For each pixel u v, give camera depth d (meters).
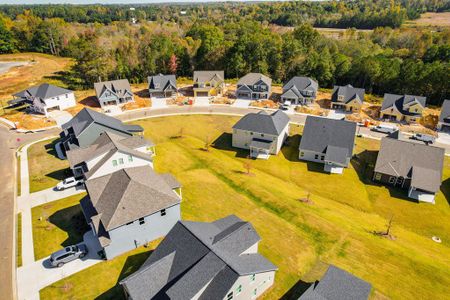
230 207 41.22
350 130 56.12
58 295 28.31
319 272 31.20
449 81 81.56
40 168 50.41
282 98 84.75
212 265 25.23
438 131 69.00
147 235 34.06
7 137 63.28
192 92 94.19
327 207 43.28
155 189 34.72
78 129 52.44
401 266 32.53
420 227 41.53
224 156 57.56
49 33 145.75
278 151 59.25
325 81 104.12
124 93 83.62
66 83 100.50
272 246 34.41
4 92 91.62
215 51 111.50
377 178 51.16
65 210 39.78
